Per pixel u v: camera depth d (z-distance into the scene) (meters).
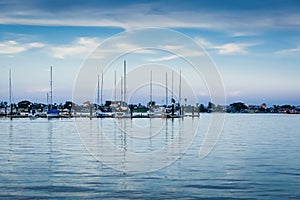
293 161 23.50
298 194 15.81
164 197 15.45
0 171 20.25
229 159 24.42
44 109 105.31
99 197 15.43
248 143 34.16
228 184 17.48
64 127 58.78
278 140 37.12
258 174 19.59
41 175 19.30
